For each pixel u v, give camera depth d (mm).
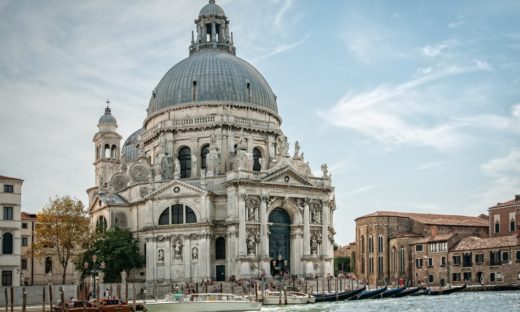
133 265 104938
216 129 112438
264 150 115688
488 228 146500
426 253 134625
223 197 105375
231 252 102125
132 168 114438
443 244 131375
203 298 78188
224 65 118312
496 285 117875
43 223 104312
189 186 103812
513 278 118188
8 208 90500
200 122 113125
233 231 101938
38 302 79938
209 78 116125
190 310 73375
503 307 78312
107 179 136500
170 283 100875
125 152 142625
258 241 102500
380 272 143500
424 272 134500
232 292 91062
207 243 102188
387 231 143875
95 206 116625
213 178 106688
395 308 77500
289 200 105938
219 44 126812
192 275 102250
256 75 121562
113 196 113500
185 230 103312
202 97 114750
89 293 81938
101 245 103500
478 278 124250
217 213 105500
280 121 123562
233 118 112938
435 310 74875
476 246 125562
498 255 121375
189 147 113688
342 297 90562
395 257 141000
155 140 117500
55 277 126875
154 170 110938
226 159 111500
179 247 103812
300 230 106688
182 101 115438
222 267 104062
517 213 134375
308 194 107812
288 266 106750
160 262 104125
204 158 113000
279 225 106750
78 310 64500
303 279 101812
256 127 114875
